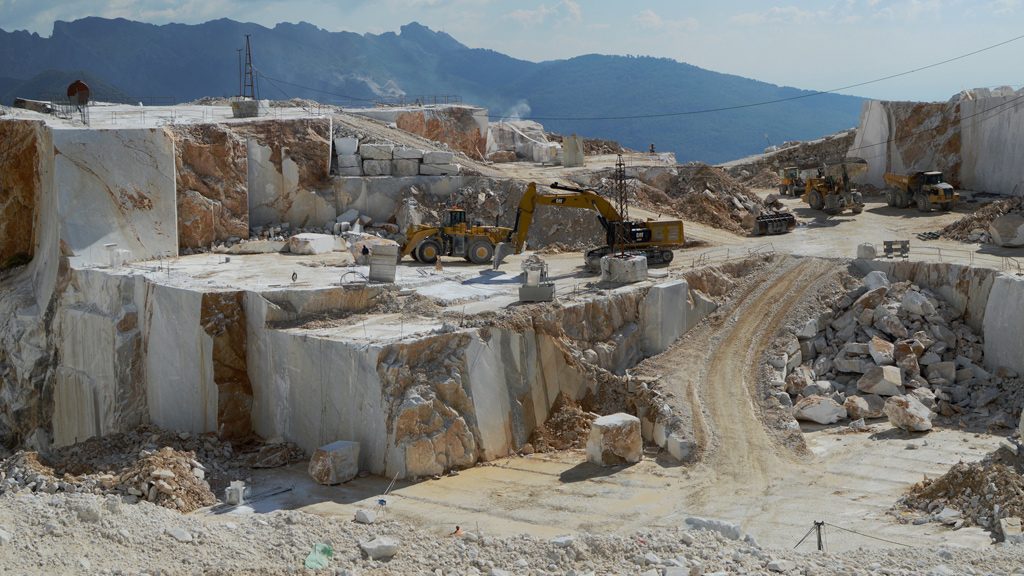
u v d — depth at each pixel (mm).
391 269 39844
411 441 30250
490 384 33156
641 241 43469
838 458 30938
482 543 22828
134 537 21750
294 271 41844
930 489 26094
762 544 23828
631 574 20078
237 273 41469
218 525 23594
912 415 32844
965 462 27766
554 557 21547
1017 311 35750
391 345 31547
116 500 23859
